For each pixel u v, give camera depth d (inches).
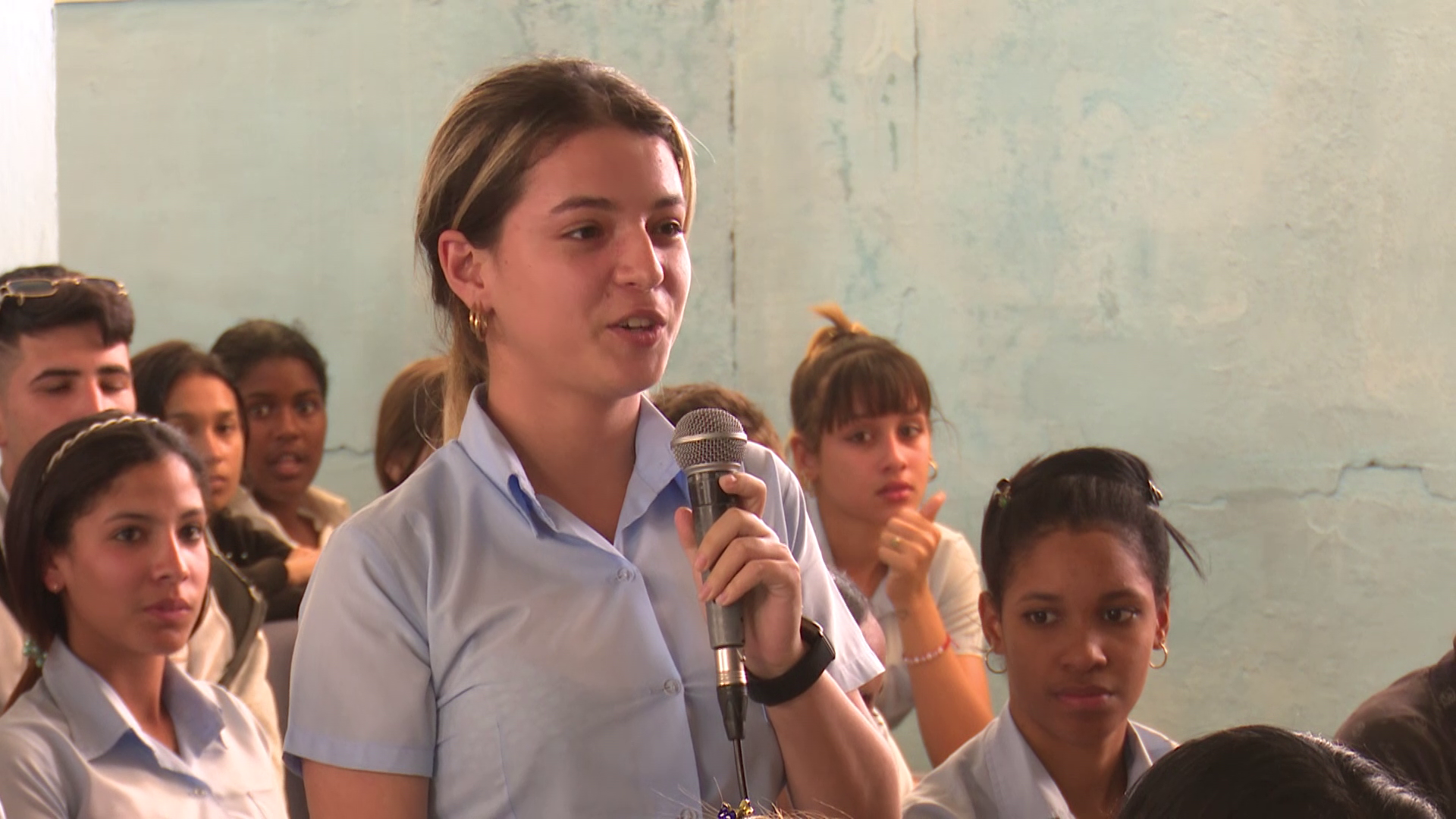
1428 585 346.9
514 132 105.6
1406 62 347.9
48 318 199.8
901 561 224.4
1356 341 350.3
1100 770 154.7
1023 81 359.3
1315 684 349.7
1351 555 349.4
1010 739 154.2
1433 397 347.9
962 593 242.5
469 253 110.1
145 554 171.5
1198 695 352.8
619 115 106.6
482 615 104.2
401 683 103.7
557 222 103.7
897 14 362.6
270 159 380.5
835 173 366.3
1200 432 354.3
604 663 103.8
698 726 107.0
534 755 101.5
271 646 219.6
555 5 372.8
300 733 104.9
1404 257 348.8
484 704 102.7
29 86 233.9
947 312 362.9
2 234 226.7
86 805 162.2
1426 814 79.8
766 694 106.8
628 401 112.3
